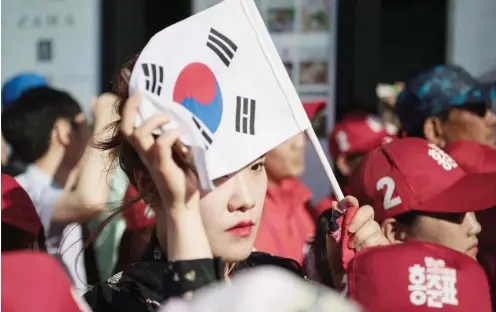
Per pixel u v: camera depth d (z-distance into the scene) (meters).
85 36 7.30
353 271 3.21
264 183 3.12
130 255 4.46
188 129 2.81
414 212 3.90
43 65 7.30
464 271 3.13
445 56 7.47
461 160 4.67
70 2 7.25
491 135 5.49
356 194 4.14
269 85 3.13
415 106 5.59
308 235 5.55
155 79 2.99
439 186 3.89
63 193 4.89
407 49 7.60
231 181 3.02
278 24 7.28
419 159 3.96
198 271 2.78
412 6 7.57
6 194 3.74
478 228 3.95
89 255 4.80
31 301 2.23
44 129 5.32
